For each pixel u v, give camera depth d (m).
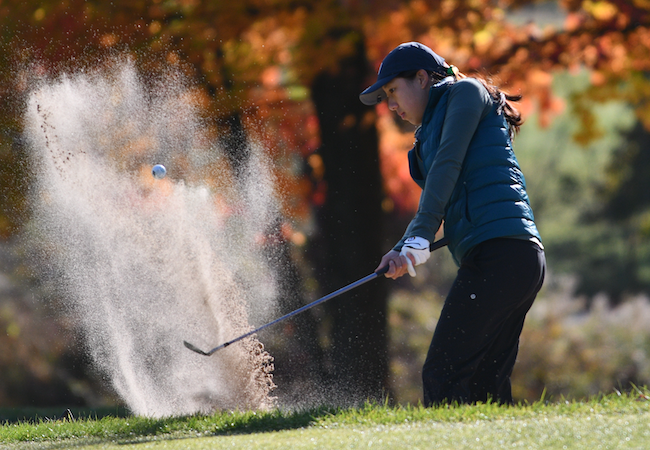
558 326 44.62
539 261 11.12
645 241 93.25
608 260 92.25
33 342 37.75
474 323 10.96
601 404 10.74
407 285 53.38
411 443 8.67
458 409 10.33
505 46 30.78
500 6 29.59
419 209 11.12
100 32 25.41
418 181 12.54
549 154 106.69
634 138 91.00
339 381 26.83
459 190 11.27
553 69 30.83
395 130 35.06
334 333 27.92
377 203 28.50
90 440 11.19
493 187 11.08
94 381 37.19
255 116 28.84
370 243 28.31
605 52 30.55
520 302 11.03
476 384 11.66
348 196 28.17
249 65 27.52
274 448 8.78
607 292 88.06
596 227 99.62
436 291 55.34
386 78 12.20
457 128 11.12
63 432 11.98
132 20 25.52
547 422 9.53
